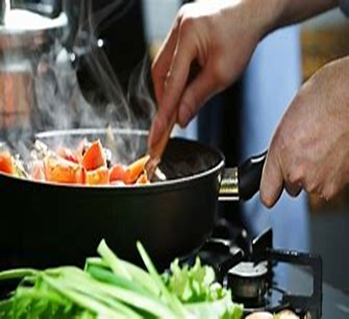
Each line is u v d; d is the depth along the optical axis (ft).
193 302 2.90
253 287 3.69
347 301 4.17
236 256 3.88
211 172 3.66
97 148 4.00
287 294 3.75
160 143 4.33
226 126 7.38
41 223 3.41
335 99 3.87
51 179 3.75
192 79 4.71
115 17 6.59
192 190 3.55
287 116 3.94
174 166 4.31
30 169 4.02
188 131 7.28
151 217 3.43
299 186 3.99
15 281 3.39
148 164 4.16
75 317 2.75
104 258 2.96
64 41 5.24
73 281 2.83
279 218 7.00
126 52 6.61
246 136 7.39
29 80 4.56
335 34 6.60
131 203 3.38
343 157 3.94
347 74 3.89
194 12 4.70
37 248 3.46
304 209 6.78
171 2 6.79
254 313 3.47
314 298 3.72
